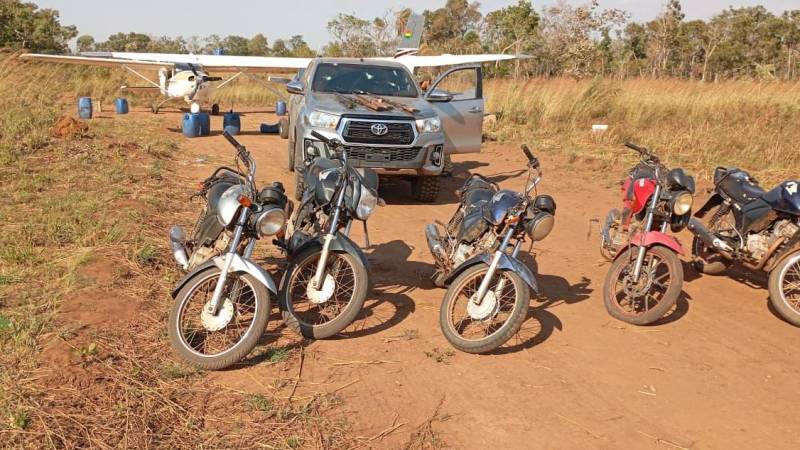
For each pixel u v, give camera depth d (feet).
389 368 14.37
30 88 56.49
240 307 15.78
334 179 15.17
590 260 22.25
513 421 12.64
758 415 13.17
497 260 14.44
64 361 13.07
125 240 20.26
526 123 53.31
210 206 15.26
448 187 33.53
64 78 77.20
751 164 37.45
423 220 26.50
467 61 49.75
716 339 16.57
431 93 30.78
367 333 15.98
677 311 18.30
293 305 16.89
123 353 13.74
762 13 179.42
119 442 11.05
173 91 61.52
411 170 27.55
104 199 24.58
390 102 28.60
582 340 16.22
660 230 17.80
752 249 17.99
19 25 120.26
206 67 63.52
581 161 39.24
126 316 15.33
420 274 20.10
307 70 32.96
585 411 13.09
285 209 14.29
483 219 15.60
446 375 14.21
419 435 12.02
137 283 17.30
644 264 17.37
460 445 11.82
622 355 15.52
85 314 15.19
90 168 30.17
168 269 18.45
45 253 18.70
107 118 56.54
